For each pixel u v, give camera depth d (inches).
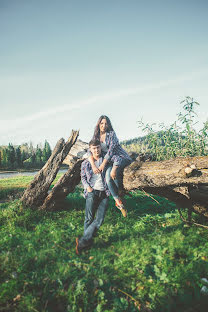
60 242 137.3
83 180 141.0
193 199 158.6
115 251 127.5
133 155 230.5
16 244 132.4
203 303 87.2
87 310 87.6
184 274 102.5
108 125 155.7
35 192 196.2
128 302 91.5
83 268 109.7
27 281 98.3
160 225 164.1
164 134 252.7
